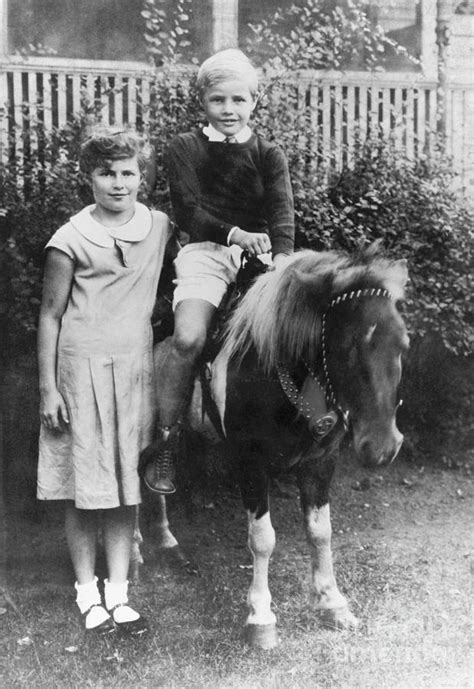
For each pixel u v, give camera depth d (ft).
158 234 9.87
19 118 14.44
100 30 15.42
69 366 9.45
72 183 13.07
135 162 9.45
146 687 8.81
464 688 8.70
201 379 9.55
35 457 13.05
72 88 14.51
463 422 15.43
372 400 7.95
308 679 8.86
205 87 9.71
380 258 8.52
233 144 9.71
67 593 10.93
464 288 14.74
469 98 15.96
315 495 9.68
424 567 11.50
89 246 9.41
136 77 14.07
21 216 13.04
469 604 10.37
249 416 8.91
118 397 9.46
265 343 8.70
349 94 14.92
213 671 9.01
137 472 9.60
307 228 13.82
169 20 15.61
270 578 11.12
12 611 10.46
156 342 10.75
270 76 14.30
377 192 14.21
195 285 9.61
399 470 15.06
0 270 13.03
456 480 14.79
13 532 12.49
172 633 9.77
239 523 13.01
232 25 15.67
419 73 15.97
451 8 15.94
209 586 10.96
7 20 14.85
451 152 15.75
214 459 13.05
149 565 11.60
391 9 16.31
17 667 9.22
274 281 8.72
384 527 13.07
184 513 13.12
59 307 9.57
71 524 9.89
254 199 9.81
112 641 9.58
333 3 15.44
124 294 9.54
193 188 9.79
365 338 7.97
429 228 14.51
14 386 13.09
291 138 13.73
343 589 10.83
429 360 15.39
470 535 12.65
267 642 9.34
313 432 8.43
